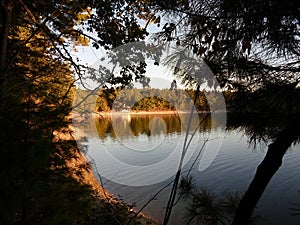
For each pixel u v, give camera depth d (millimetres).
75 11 4008
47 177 2256
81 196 2553
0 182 1880
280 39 1599
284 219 5371
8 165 1938
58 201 2262
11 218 1960
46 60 3748
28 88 2521
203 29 1778
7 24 2752
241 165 9055
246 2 1530
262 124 1803
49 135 2521
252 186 1686
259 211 5734
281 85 1734
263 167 1670
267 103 1804
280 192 7227
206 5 1775
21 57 3391
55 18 4035
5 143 1999
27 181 2025
